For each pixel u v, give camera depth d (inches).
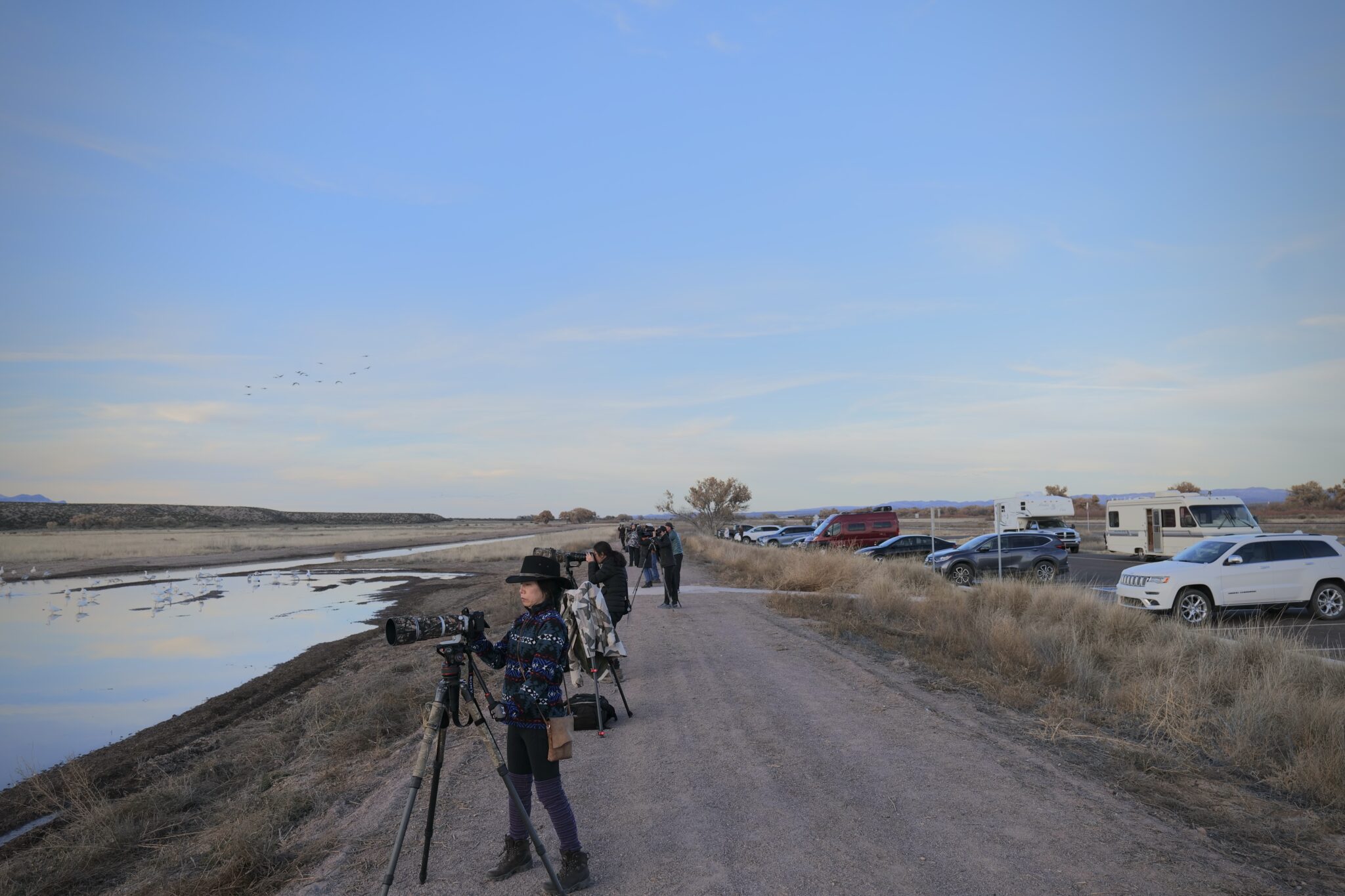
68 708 454.3
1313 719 261.4
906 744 265.0
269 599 1000.9
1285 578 601.6
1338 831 192.5
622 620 605.0
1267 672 319.3
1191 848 180.2
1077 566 1151.0
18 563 1657.2
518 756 178.7
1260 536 622.2
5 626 776.9
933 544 1021.2
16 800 306.0
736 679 378.9
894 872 170.1
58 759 361.7
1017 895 158.2
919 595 715.4
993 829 192.1
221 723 413.1
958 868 170.7
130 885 211.0
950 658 418.0
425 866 177.2
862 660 422.0
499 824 211.3
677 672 404.8
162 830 258.1
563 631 176.9
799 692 348.5
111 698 478.3
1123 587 644.1
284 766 321.1
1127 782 226.4
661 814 211.5
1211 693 322.7
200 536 3004.4
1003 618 472.4
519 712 171.5
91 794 291.7
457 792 241.1
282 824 230.5
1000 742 265.6
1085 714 301.1
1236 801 212.1
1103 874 166.6
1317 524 2118.6
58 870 225.8
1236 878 165.3
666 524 679.7
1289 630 551.2
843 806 210.4
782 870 173.3
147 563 1637.6
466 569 1429.6
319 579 1266.0
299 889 178.7
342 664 559.8
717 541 1893.5
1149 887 160.7
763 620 586.2
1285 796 218.7
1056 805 207.9
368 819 223.1
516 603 748.0
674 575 675.4
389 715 368.2
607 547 428.5
